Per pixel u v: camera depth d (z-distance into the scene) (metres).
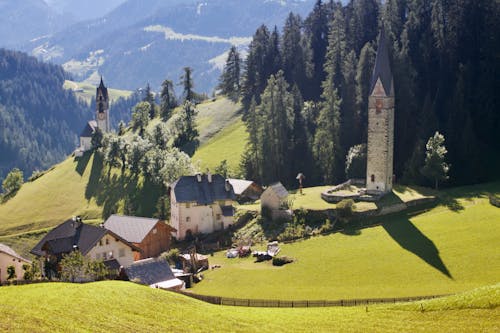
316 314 65.19
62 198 165.88
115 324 56.62
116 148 177.00
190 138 184.62
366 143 141.12
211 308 67.38
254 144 153.75
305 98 180.12
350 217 108.69
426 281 79.44
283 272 90.69
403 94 140.12
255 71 198.88
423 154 129.50
